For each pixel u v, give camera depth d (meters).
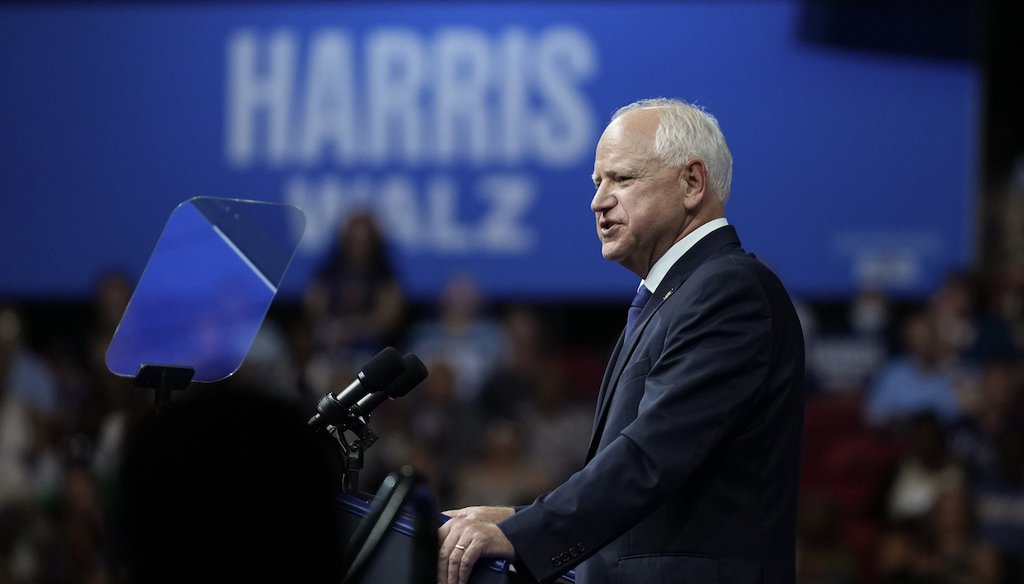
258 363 16.88
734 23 23.05
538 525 5.96
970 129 22.75
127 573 3.50
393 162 23.25
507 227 22.94
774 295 6.57
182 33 23.98
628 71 23.08
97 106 24.08
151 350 6.60
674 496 6.43
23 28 24.25
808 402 20.50
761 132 22.95
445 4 23.39
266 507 3.50
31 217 24.06
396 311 20.67
